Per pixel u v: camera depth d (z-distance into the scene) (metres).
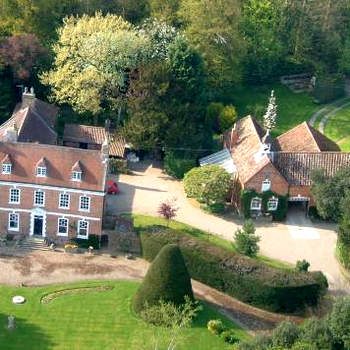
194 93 127.75
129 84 127.81
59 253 101.75
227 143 125.44
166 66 124.56
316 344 76.44
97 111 129.12
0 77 132.12
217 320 88.88
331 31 155.75
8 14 138.38
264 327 90.94
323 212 105.12
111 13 149.38
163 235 100.50
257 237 101.38
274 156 114.12
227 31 139.50
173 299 88.44
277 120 142.12
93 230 103.19
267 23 153.12
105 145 102.38
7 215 103.50
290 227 112.19
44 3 141.00
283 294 92.62
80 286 95.00
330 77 155.75
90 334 85.94
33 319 87.88
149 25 135.88
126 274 98.50
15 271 97.00
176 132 122.44
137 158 127.94
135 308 90.25
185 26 145.75
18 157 102.56
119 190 117.56
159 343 84.56
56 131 126.88
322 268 102.75
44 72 132.00
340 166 114.88
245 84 153.00
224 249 98.69
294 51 155.62
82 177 101.56
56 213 103.00
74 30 131.12
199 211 114.12
